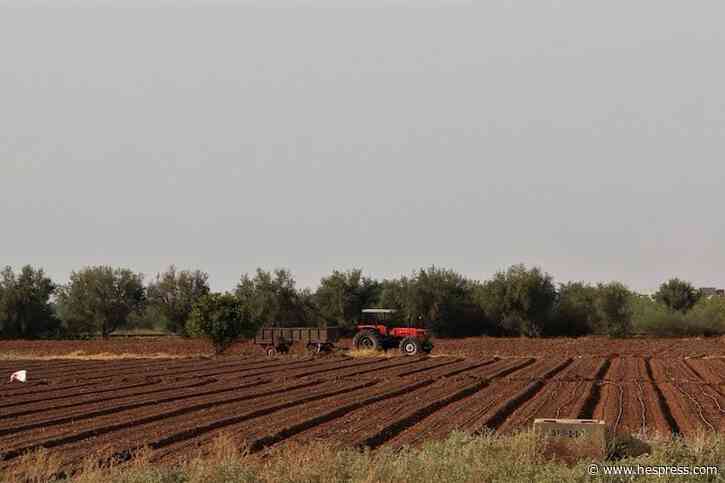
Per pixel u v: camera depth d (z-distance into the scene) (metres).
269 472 33.00
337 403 67.62
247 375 98.44
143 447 47.38
